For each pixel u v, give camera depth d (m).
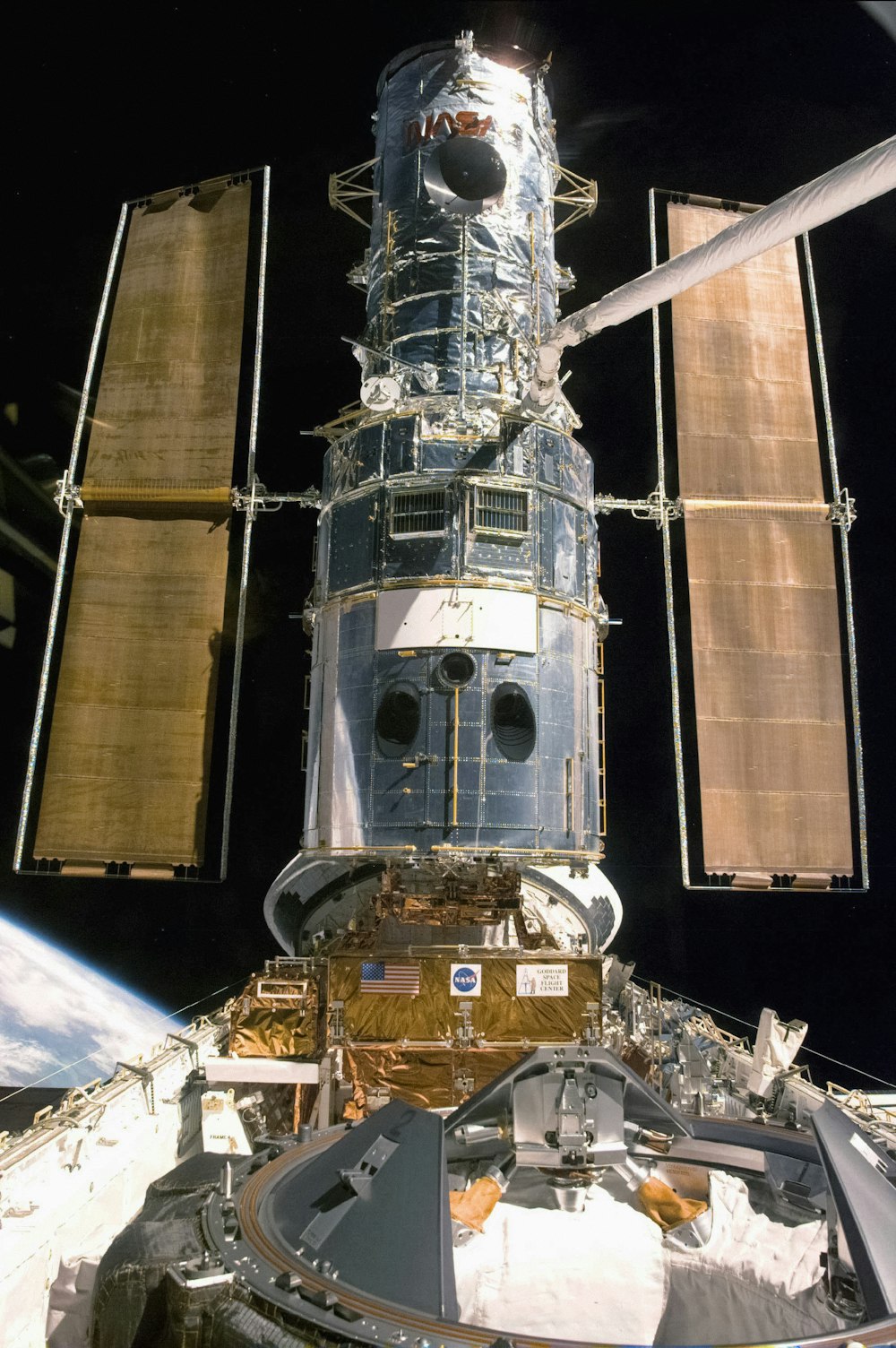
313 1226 4.57
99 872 15.50
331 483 13.87
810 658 16.61
